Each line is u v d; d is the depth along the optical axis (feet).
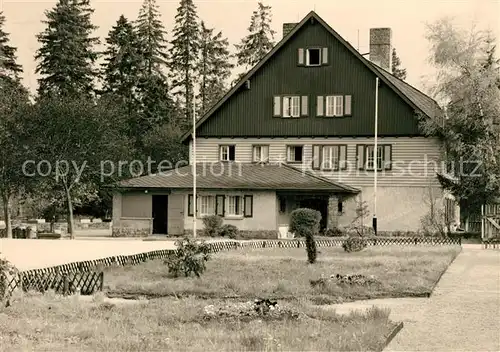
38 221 223.92
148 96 276.82
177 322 55.83
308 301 68.74
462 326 57.57
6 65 266.16
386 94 178.19
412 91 204.33
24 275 72.38
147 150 256.93
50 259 104.17
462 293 76.84
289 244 138.41
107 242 146.00
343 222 178.91
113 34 278.46
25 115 169.89
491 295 75.36
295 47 184.24
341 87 181.16
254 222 168.86
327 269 93.04
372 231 167.32
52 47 248.52
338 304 69.56
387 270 92.63
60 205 202.69
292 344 46.70
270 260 105.19
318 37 182.91
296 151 184.44
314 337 49.01
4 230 179.73
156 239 159.53
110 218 251.80
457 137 168.66
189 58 301.22
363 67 180.04
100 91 274.98
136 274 87.97
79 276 77.97
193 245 87.51
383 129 178.09
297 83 183.83
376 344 47.34
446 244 143.95
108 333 50.96
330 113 181.78
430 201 174.70
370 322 55.11
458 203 176.35
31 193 184.14
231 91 186.39
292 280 82.23
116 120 185.68
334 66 181.78
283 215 176.04
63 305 63.21
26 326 53.06
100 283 75.61
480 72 170.81
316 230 168.04
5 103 179.32
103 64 279.49
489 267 102.01
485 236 162.40
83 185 185.88
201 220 170.71
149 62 280.92
